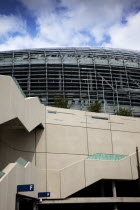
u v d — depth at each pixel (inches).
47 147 1082.7
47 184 970.7
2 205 517.3
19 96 714.8
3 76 619.5
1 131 842.8
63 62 1859.0
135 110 1756.9
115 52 2032.5
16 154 970.1
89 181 991.0
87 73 1839.3
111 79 1841.8
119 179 1038.4
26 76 1807.3
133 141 1283.2
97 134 1213.7
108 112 1690.5
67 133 1147.9
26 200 823.1
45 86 1764.3
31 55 1916.8
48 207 1133.1
